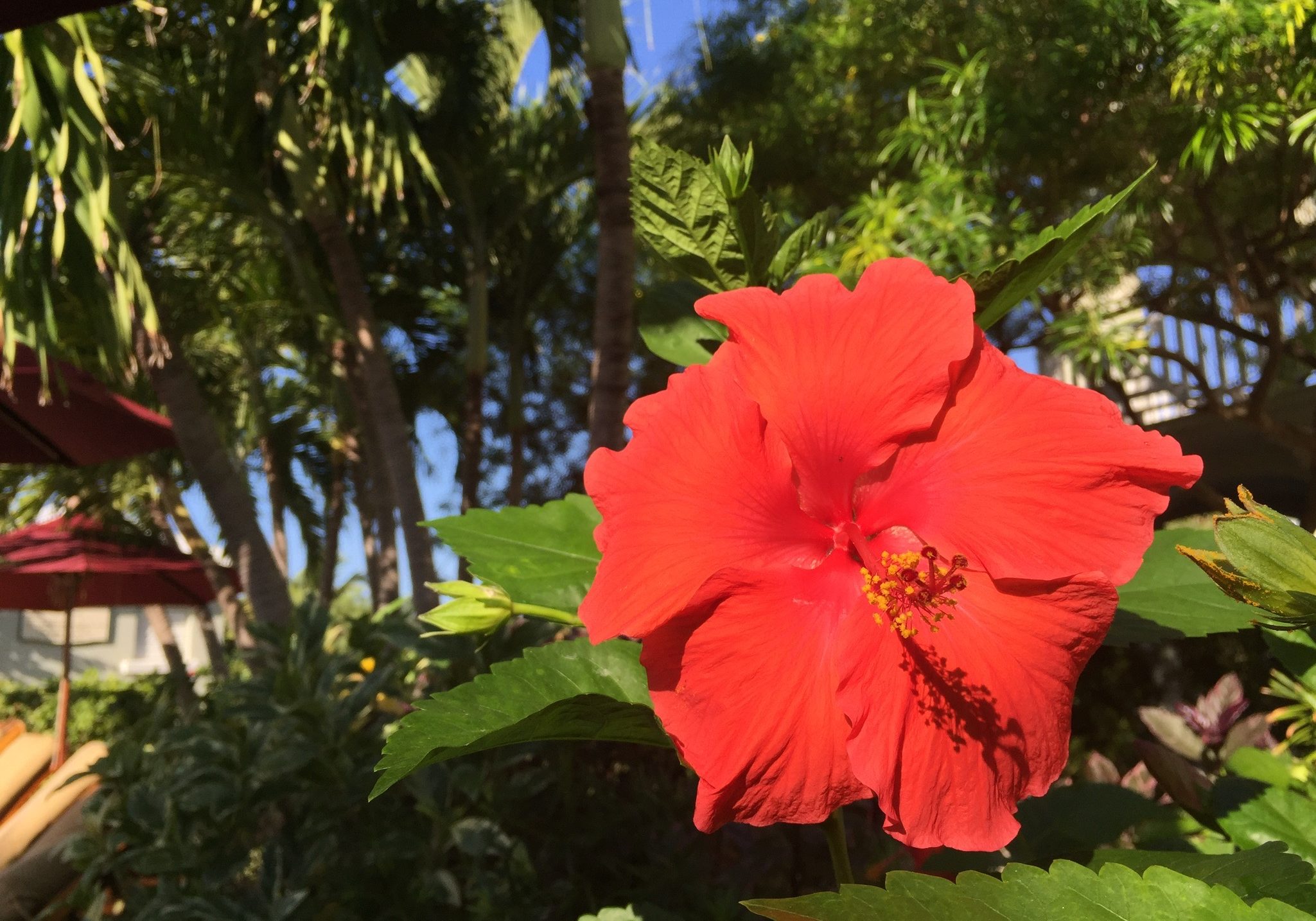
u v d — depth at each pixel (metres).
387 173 6.05
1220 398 5.98
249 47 5.69
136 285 4.28
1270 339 5.83
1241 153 5.35
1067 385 0.55
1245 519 0.49
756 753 0.53
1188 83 4.21
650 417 0.57
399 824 2.40
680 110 8.19
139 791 2.82
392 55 7.19
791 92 7.45
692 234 0.72
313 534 12.41
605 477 0.56
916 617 0.54
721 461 0.57
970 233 4.34
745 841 2.57
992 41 4.87
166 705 4.24
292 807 2.67
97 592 9.09
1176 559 0.78
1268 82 3.98
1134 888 0.45
